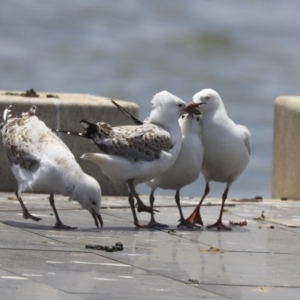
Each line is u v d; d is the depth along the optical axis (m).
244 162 15.37
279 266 12.66
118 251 13.02
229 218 16.53
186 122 15.15
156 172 14.77
